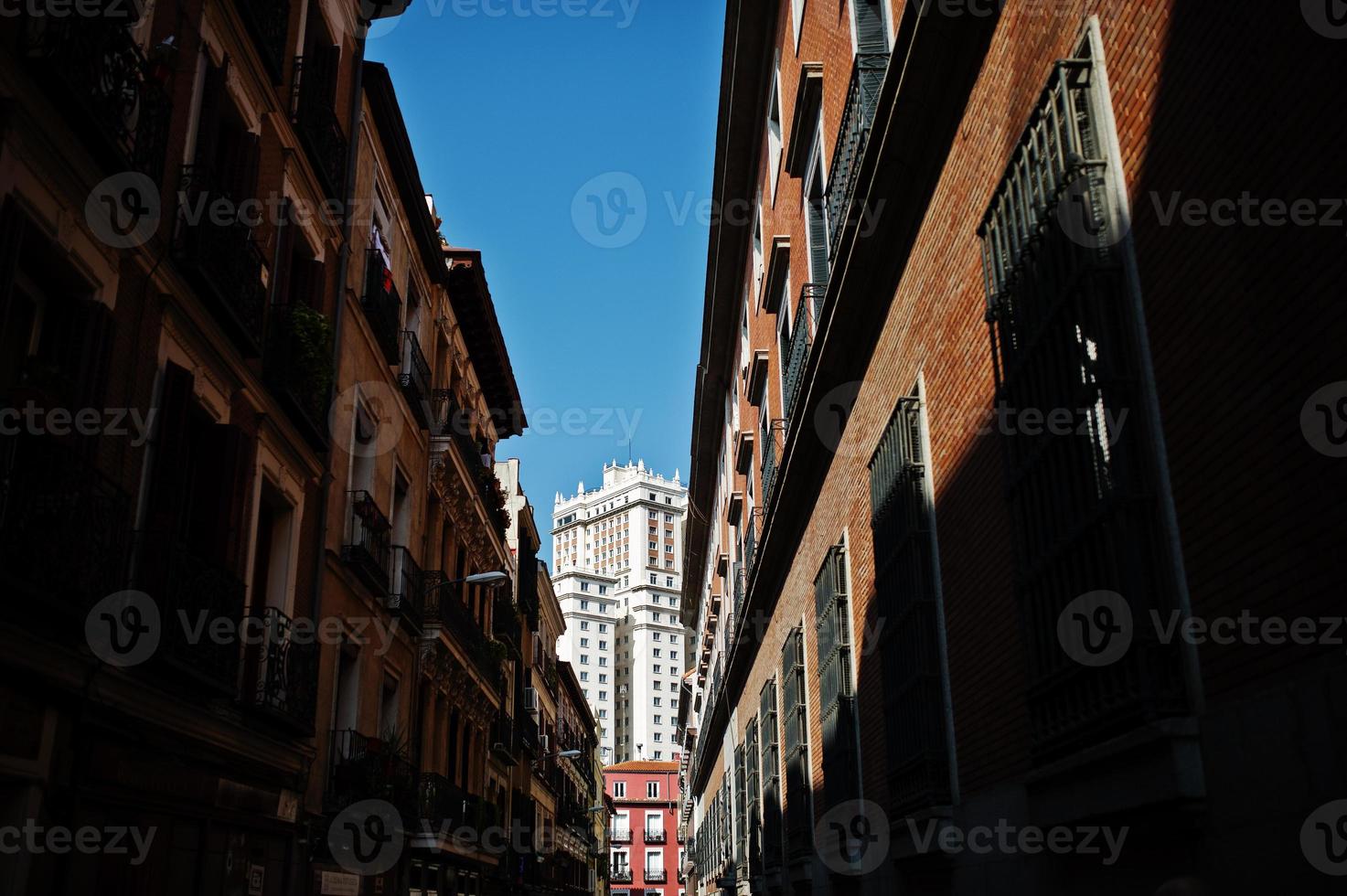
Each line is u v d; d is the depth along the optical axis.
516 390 33.28
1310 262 4.25
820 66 14.99
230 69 12.00
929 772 9.90
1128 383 5.75
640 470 164.00
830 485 16.27
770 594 24.64
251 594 12.88
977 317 8.84
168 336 10.38
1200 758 5.09
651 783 125.44
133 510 9.61
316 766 15.35
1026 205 7.36
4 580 7.05
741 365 28.59
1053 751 6.85
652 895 120.62
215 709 11.38
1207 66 5.05
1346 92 4.00
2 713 7.46
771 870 23.42
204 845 11.05
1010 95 7.93
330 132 15.67
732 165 24.12
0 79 7.32
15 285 8.20
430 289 24.80
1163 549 5.46
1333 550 4.12
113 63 8.45
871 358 13.18
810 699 18.36
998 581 8.36
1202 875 5.10
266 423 13.14
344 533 17.02
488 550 31.95
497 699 32.41
